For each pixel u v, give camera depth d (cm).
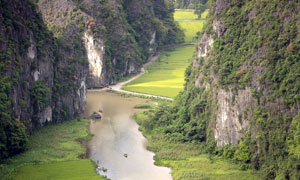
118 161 9744
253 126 8912
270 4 9381
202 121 10794
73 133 11569
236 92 9538
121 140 11331
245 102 9256
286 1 9000
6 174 8306
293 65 8375
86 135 11512
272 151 8225
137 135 11850
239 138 9325
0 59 9519
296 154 7575
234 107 9525
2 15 9931
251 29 9831
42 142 10406
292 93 8169
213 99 10569
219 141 9912
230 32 10525
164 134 11488
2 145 8844
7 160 8919
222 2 11156
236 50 10138
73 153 9900
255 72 9169
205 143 10500
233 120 9531
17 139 9250
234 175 8469
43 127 11606
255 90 9025
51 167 8894
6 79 9475
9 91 9444
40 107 11275
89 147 10650
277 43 8825
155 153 10256
